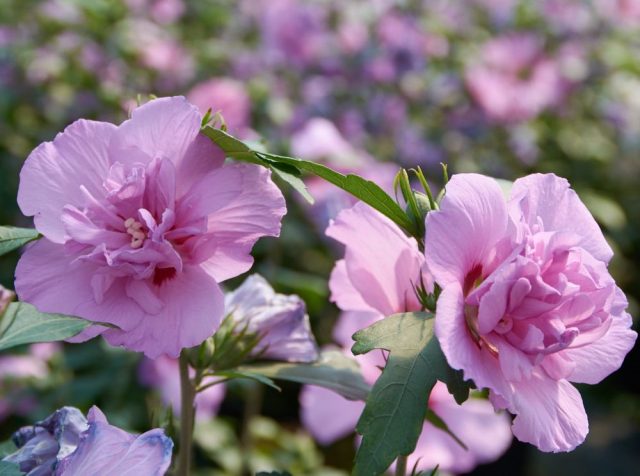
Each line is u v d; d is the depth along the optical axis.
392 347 0.34
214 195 0.34
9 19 1.21
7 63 1.16
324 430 0.67
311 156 0.92
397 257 0.39
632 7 1.64
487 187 0.34
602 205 1.41
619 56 1.59
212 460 1.01
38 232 0.34
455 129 1.36
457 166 1.32
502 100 1.35
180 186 0.35
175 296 0.35
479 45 1.54
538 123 1.51
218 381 0.41
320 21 1.32
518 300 0.33
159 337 0.34
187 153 0.35
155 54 1.13
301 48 1.27
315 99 1.23
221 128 0.37
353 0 1.42
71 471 0.31
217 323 0.34
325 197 0.90
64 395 0.88
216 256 0.35
